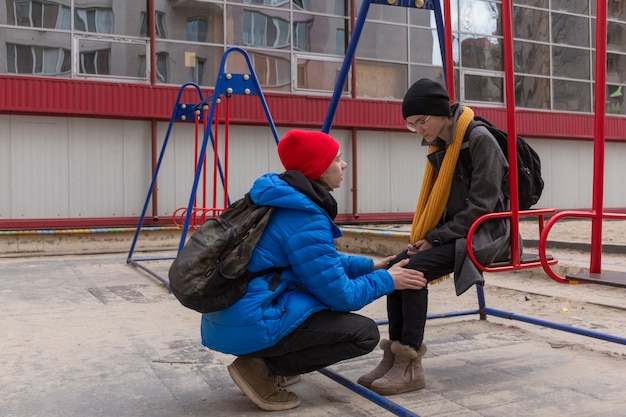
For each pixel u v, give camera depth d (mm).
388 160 13734
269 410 2469
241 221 2193
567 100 16078
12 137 10633
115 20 11383
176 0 11906
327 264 2191
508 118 2633
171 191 11711
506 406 2520
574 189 15961
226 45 12305
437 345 3576
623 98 16875
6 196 10602
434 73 14391
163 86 11547
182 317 4441
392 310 2787
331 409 2514
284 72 12812
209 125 5480
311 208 2193
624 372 3016
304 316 2221
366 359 3285
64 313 4598
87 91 10961
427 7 3627
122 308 4816
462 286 2469
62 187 10984
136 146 11516
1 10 10555
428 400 2596
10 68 10625
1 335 3836
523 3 15430
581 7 16172
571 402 2570
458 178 2666
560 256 8047
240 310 2168
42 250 10203
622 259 7543
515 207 2621
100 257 9406
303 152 2314
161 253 10281
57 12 10938
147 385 2818
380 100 13445
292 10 12875
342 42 13391
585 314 4668
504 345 3576
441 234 2562
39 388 2777
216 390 2748
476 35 14883
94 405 2549
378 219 13555
